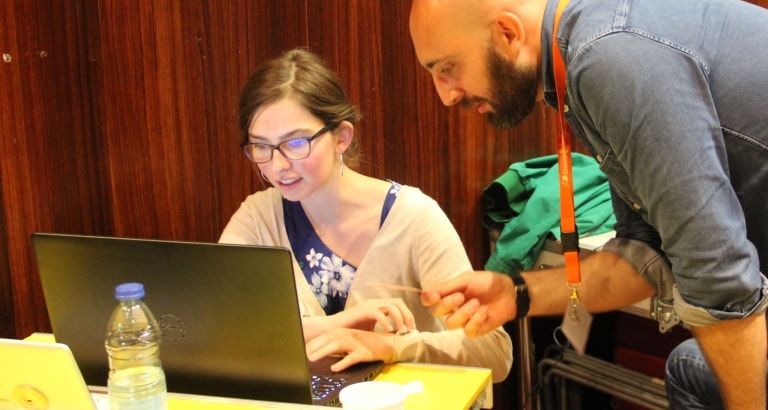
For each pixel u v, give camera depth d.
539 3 1.29
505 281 1.48
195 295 1.21
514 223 2.57
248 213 1.84
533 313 1.49
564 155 1.42
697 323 1.21
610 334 2.82
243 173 2.39
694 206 1.11
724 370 1.24
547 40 1.27
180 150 2.26
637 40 1.12
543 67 1.29
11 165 2.00
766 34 1.20
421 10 1.32
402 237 1.72
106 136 2.14
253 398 1.25
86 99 2.10
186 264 1.20
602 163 1.28
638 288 1.50
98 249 1.25
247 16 2.29
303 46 2.39
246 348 1.22
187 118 2.26
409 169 2.63
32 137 2.03
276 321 1.18
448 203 2.74
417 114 2.63
